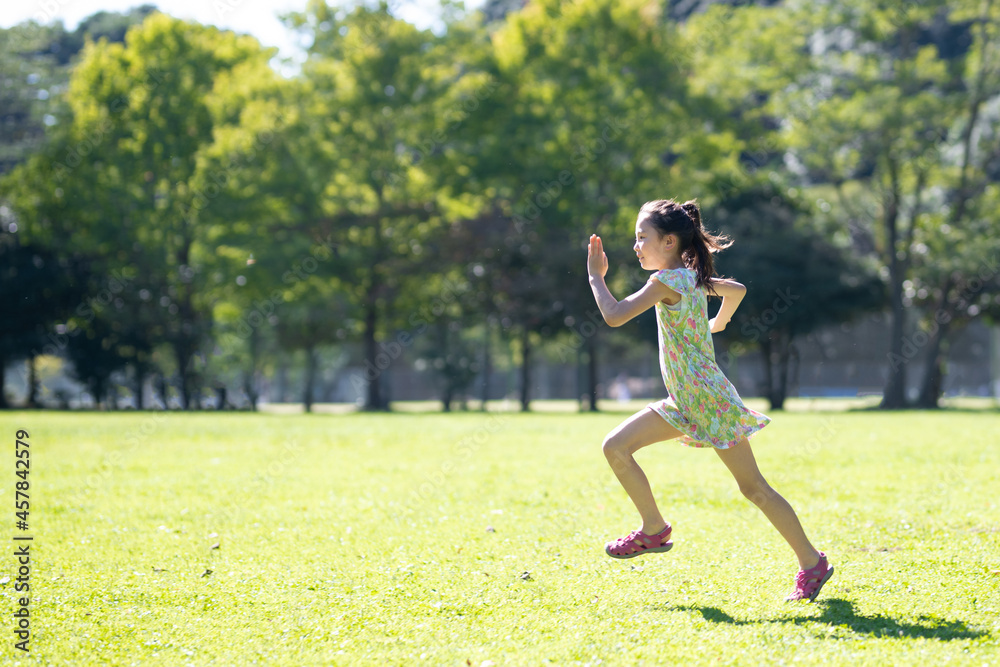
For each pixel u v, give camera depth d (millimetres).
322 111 32844
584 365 37750
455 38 33375
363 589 4156
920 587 4012
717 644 3246
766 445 11242
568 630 3469
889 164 30172
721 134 32125
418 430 14906
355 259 33406
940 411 23844
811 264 30938
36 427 15539
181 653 3246
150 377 34812
